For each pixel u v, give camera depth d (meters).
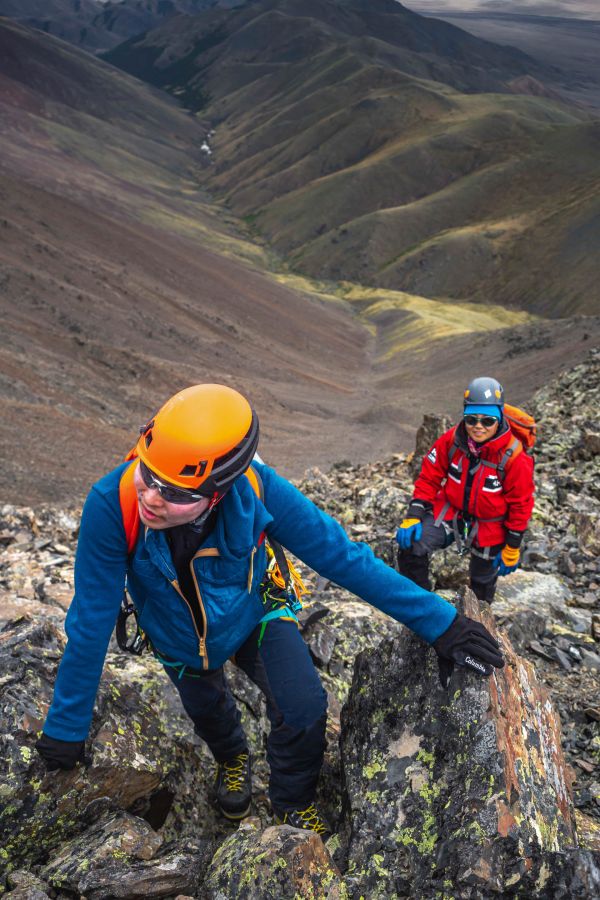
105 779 2.83
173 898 2.55
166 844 2.79
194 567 2.42
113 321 138.12
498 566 5.13
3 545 8.62
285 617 2.74
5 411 66.56
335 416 123.56
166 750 3.22
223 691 3.00
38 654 3.08
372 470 14.52
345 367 193.62
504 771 2.48
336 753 3.45
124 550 2.42
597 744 3.98
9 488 50.41
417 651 2.99
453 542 5.36
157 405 95.88
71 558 7.36
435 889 2.32
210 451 2.11
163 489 2.15
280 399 122.81
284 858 2.40
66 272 153.50
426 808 2.57
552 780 2.80
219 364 145.50
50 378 84.75
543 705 3.15
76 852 2.66
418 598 2.65
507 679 2.93
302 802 2.90
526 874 2.22
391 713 2.93
